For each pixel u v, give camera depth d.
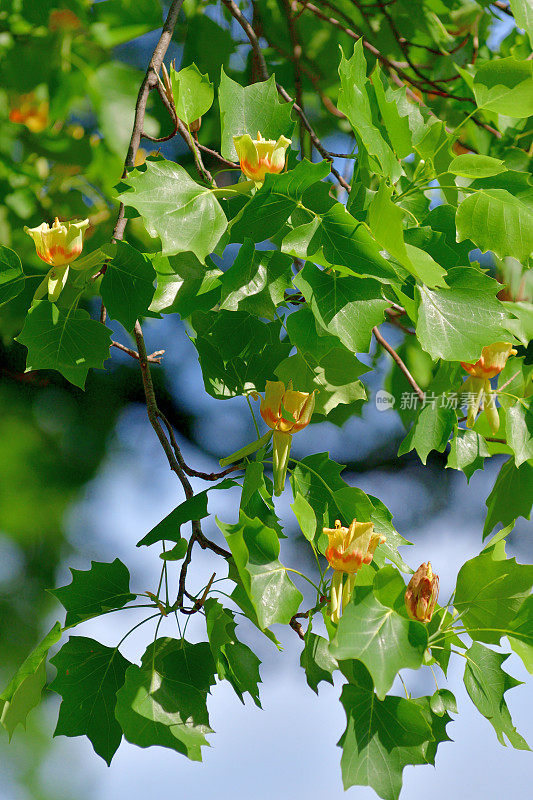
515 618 5.45
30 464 9.25
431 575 5.36
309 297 5.36
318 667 5.41
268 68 6.78
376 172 5.45
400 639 5.32
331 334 5.38
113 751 5.46
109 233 6.84
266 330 5.57
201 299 5.53
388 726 5.36
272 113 5.55
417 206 5.53
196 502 5.49
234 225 5.40
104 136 6.24
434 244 5.47
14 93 6.28
